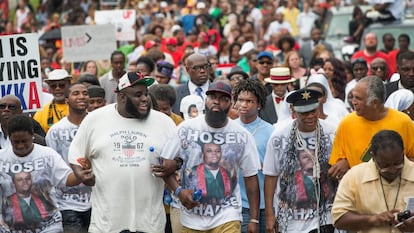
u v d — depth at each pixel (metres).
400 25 33.41
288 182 15.22
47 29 45.09
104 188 14.79
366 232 13.16
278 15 45.56
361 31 35.53
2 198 15.02
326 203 15.20
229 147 15.01
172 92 18.09
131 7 51.34
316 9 46.34
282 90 19.47
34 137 17.08
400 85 18.28
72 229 17.16
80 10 51.69
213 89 14.87
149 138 14.80
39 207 15.05
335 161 14.93
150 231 14.81
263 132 16.80
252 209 15.30
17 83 19.00
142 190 14.77
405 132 14.61
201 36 34.72
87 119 14.87
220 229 14.94
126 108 14.77
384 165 12.76
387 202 12.99
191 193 14.59
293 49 31.84
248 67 30.00
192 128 15.05
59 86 19.59
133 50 33.78
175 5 52.22
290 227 15.26
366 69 24.17
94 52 27.61
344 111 18.23
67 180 15.00
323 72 22.16
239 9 49.12
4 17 55.12
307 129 15.12
